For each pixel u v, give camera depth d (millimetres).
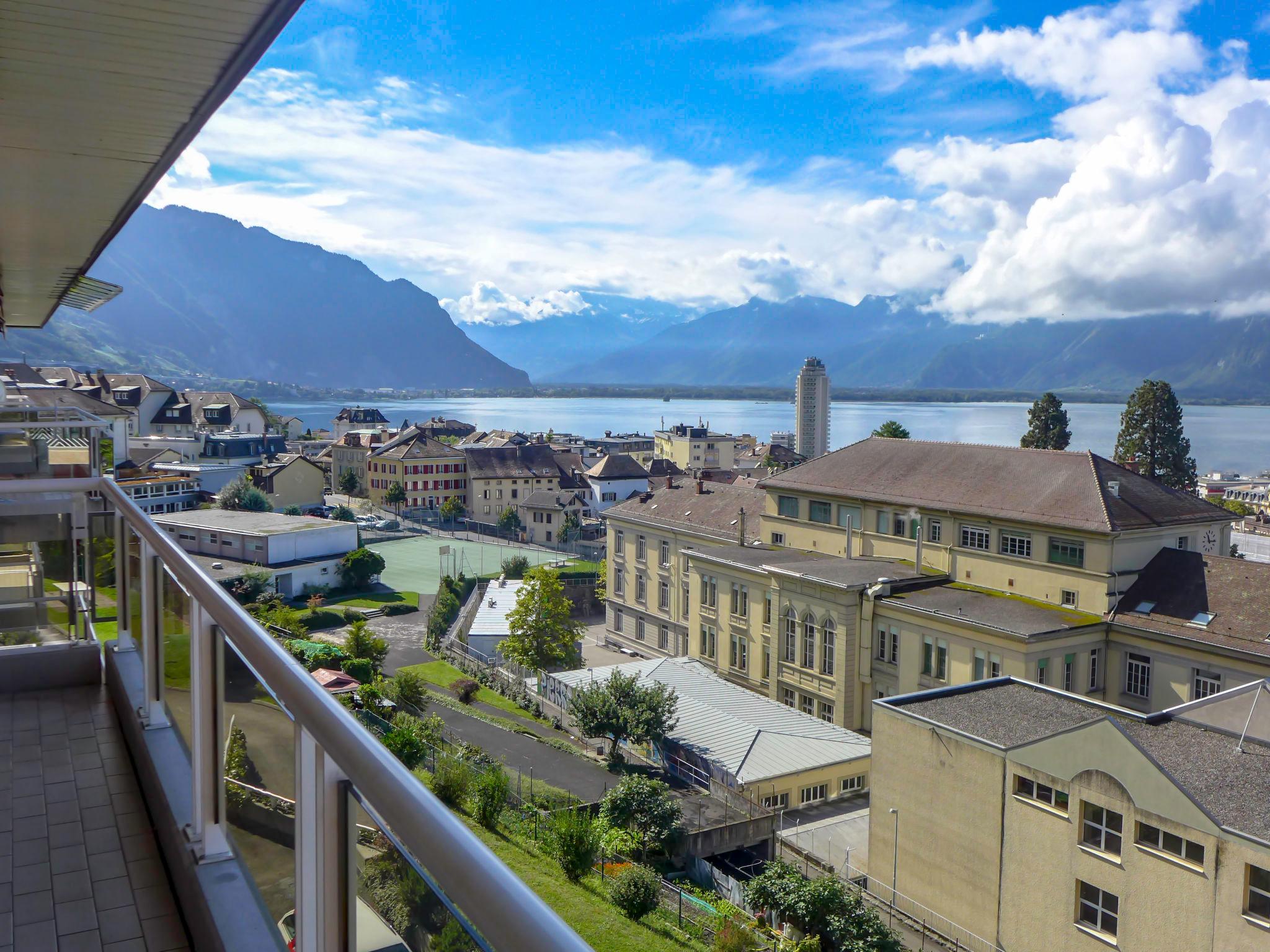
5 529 7754
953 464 43406
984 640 33875
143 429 128500
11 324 13656
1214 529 37594
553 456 127625
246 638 3064
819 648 40094
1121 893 19516
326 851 2305
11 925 4191
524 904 1228
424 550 95500
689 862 26875
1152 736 22234
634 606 60625
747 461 163125
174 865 4418
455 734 37281
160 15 3857
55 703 7461
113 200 6586
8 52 4199
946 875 23719
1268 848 16844
